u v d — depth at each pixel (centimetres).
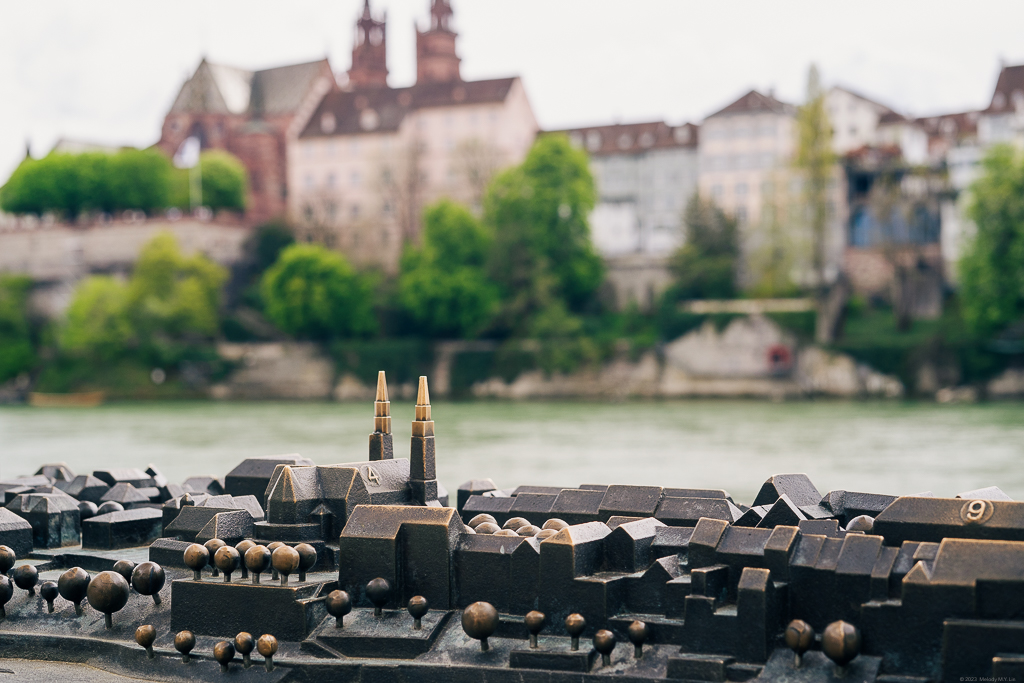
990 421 7225
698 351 11069
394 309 12712
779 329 10781
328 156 15725
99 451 5403
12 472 4253
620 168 14350
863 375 10331
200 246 13938
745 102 13625
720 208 12469
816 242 11638
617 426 7188
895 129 13288
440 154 15288
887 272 11900
